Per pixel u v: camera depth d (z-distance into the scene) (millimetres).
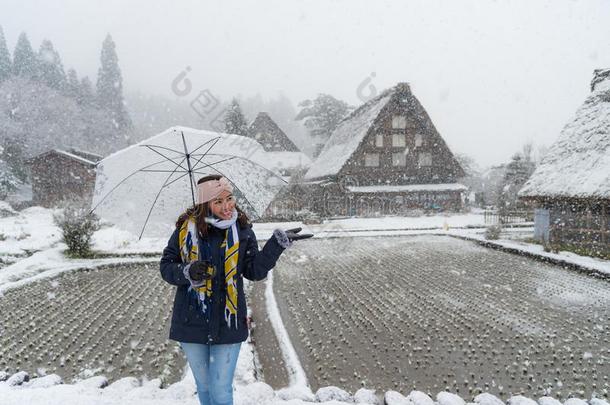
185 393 3422
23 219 28547
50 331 6668
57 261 12633
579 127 15953
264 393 3486
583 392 4570
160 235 2996
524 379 4895
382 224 26125
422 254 14320
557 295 8625
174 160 2984
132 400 2908
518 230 21703
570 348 5797
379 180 36375
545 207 15625
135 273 11352
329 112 52438
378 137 36375
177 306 2287
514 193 37750
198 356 2279
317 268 11922
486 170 63562
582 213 13938
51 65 66188
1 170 43000
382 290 9227
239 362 4879
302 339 6273
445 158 37188
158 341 6148
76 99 65312
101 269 12023
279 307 8008
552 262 12227
